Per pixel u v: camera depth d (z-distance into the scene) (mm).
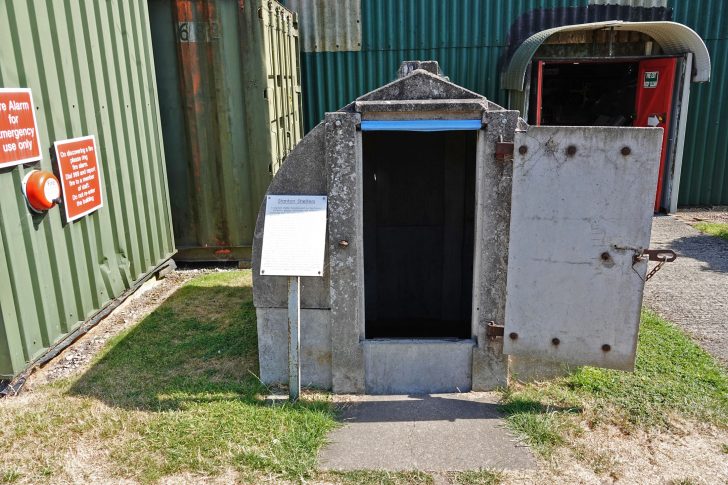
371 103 3891
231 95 6887
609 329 3973
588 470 3426
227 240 7344
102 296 5336
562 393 4211
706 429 3803
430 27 9609
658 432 3775
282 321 4316
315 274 3939
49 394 4293
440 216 6105
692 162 9891
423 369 4289
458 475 3383
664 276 6750
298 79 9414
